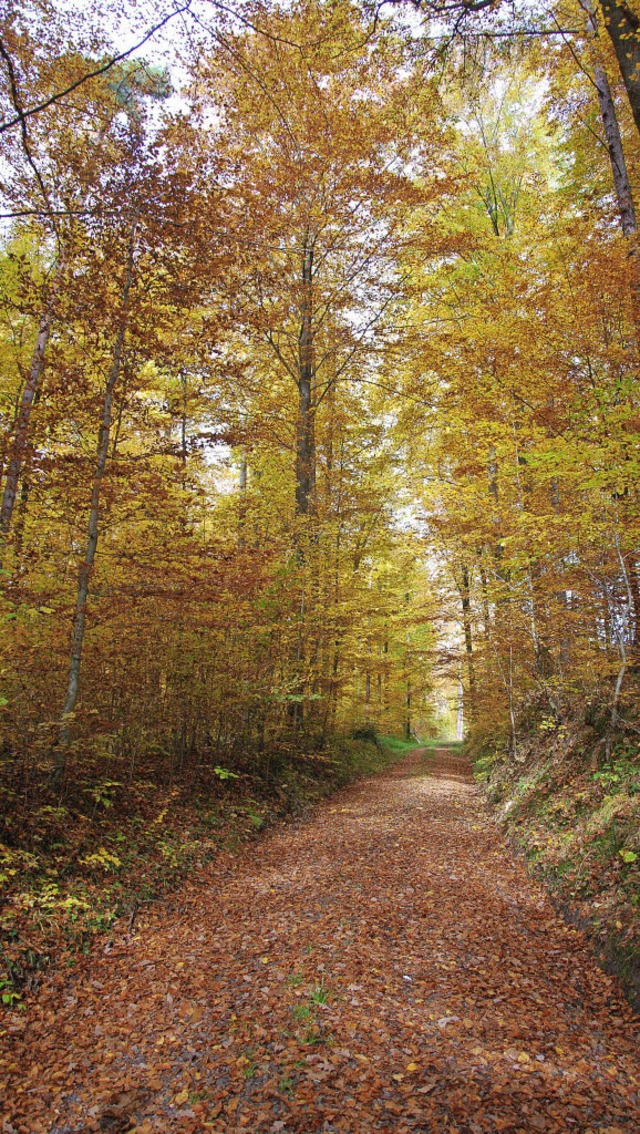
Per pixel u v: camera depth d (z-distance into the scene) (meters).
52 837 6.40
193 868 7.45
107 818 7.47
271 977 4.95
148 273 8.41
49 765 7.22
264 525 14.26
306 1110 3.38
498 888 7.01
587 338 8.85
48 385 8.11
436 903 6.57
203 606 9.50
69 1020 4.33
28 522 9.36
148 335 8.27
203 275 8.61
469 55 8.94
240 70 9.25
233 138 11.72
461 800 12.80
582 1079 3.65
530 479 9.75
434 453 15.90
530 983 4.86
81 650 7.96
